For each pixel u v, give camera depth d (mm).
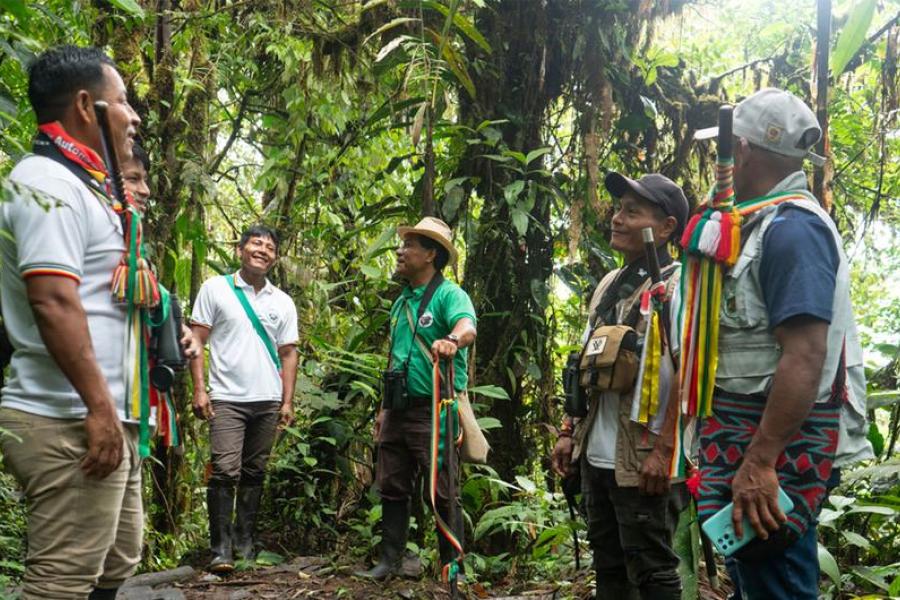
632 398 2891
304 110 5891
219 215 7480
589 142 5410
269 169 6316
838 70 2354
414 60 4746
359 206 6785
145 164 3271
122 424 2080
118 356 2068
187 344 2400
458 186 5320
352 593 4301
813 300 1927
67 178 1965
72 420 1986
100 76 2061
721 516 2012
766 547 2018
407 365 4273
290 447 5801
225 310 4953
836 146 5926
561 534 4312
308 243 6406
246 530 5047
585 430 3096
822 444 2021
